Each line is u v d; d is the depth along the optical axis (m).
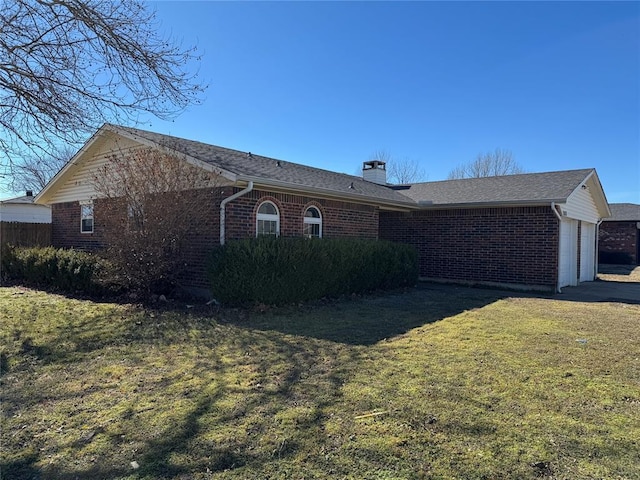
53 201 15.32
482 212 13.85
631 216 25.55
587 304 9.93
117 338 6.33
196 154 9.96
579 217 14.83
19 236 15.12
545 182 14.45
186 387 4.31
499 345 5.90
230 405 3.82
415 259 13.09
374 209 13.73
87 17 7.21
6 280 12.59
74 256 10.61
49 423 3.52
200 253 9.65
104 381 4.54
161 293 9.52
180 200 8.72
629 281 16.42
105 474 2.75
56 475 2.74
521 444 3.09
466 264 14.17
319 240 9.88
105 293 9.76
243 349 5.75
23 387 4.38
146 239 8.54
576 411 3.68
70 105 7.72
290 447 3.06
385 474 2.71
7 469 2.82
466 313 8.48
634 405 3.82
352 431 3.29
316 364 5.04
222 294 8.65
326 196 11.49
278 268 8.95
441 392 4.10
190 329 6.90
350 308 9.00
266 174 10.09
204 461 2.89
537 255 12.77
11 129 7.92
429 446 3.06
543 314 8.41
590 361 5.15
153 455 2.97
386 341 6.12
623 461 2.87
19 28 7.14
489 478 2.66
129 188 8.66
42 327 6.96
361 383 4.36
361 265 10.91
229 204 9.34
